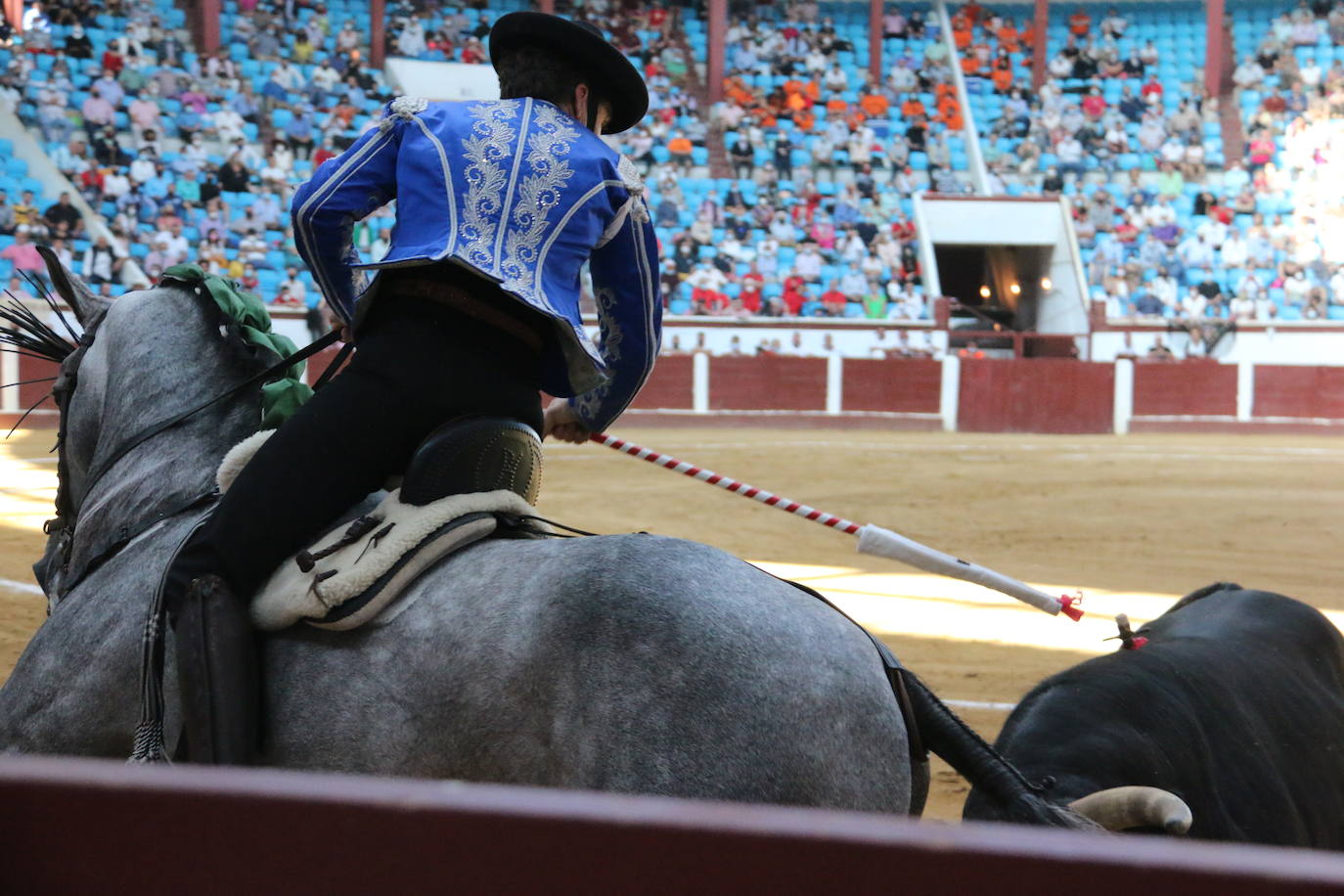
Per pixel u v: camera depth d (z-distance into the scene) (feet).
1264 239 112.16
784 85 122.31
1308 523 50.98
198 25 112.06
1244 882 3.10
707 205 108.88
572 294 10.06
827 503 54.08
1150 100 124.06
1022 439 86.69
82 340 12.98
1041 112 124.16
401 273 10.01
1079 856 3.23
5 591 31.45
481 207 9.87
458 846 3.51
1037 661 27.96
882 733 8.06
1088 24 130.82
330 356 80.84
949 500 55.98
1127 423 93.86
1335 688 14.03
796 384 93.71
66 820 3.52
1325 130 119.14
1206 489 60.64
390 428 9.59
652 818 3.46
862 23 131.95
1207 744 11.76
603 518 48.16
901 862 3.34
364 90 111.45
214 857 3.54
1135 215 115.14
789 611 8.21
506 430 9.68
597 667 7.88
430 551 8.99
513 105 10.31
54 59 102.42
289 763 8.78
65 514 13.03
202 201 97.45
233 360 12.12
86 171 94.48
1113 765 11.04
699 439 81.76
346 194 10.05
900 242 112.06
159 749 9.29
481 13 123.34
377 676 8.63
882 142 120.06
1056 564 41.73
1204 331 103.45
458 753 8.22
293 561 9.37
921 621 31.86
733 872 3.42
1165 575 40.04
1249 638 13.83
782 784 7.59
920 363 94.07
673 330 97.14
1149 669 12.36
